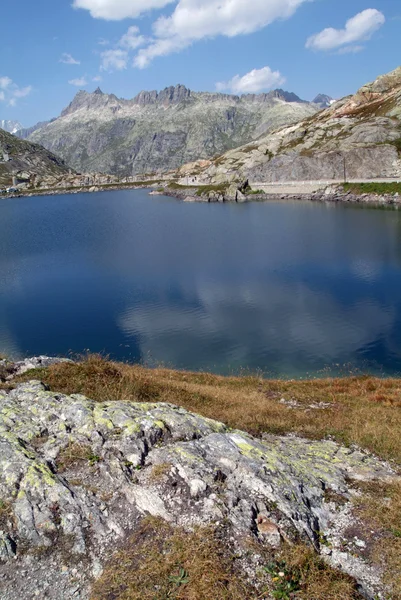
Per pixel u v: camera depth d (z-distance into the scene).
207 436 11.51
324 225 100.00
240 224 111.19
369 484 11.08
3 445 10.37
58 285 61.25
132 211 155.50
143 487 9.45
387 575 8.00
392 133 159.88
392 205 126.50
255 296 52.81
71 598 7.29
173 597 7.10
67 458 10.39
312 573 7.75
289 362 35.97
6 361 19.47
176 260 73.56
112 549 8.22
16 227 124.75
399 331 40.69
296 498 9.62
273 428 15.50
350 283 55.91
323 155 165.88
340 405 21.95
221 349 38.84
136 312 49.00
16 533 8.41
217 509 8.80
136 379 19.19
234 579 7.43
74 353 38.62
